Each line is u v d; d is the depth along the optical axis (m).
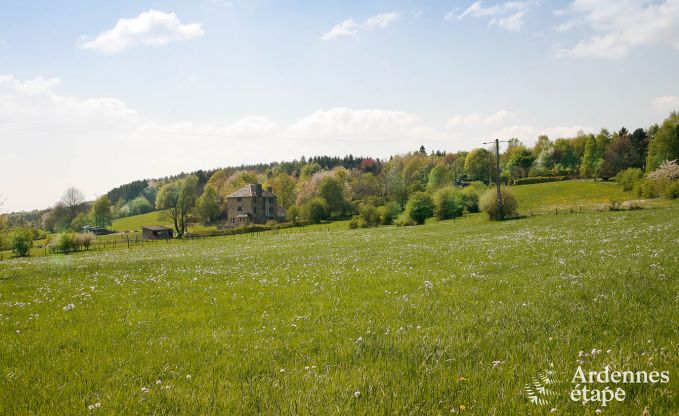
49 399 6.00
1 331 10.27
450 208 83.44
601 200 83.06
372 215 84.75
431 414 5.09
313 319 10.48
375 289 14.30
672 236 23.92
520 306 10.40
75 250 70.75
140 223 162.75
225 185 180.62
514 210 64.19
